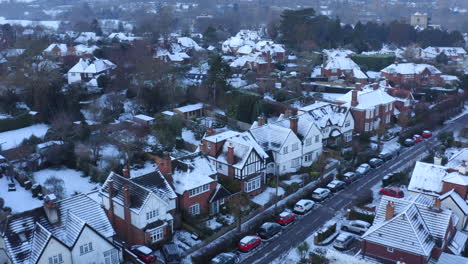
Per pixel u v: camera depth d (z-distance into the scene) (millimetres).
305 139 78812
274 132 77188
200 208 64000
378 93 100125
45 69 115312
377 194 70000
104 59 147625
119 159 82125
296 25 172125
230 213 64438
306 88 125000
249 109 101250
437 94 121688
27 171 81188
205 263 53125
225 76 113312
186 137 94500
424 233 49719
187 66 143750
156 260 53312
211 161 72312
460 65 160500
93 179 77500
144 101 108438
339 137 88688
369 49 179125
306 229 60719
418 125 98688
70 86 115562
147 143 89062
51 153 83375
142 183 59281
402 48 184000
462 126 103688
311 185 73000
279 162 74812
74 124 94688
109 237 51906
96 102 105625
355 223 59594
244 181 68375
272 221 62156
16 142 92750
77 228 48562
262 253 55406
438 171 63375
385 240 49500
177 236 59688
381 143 92125
